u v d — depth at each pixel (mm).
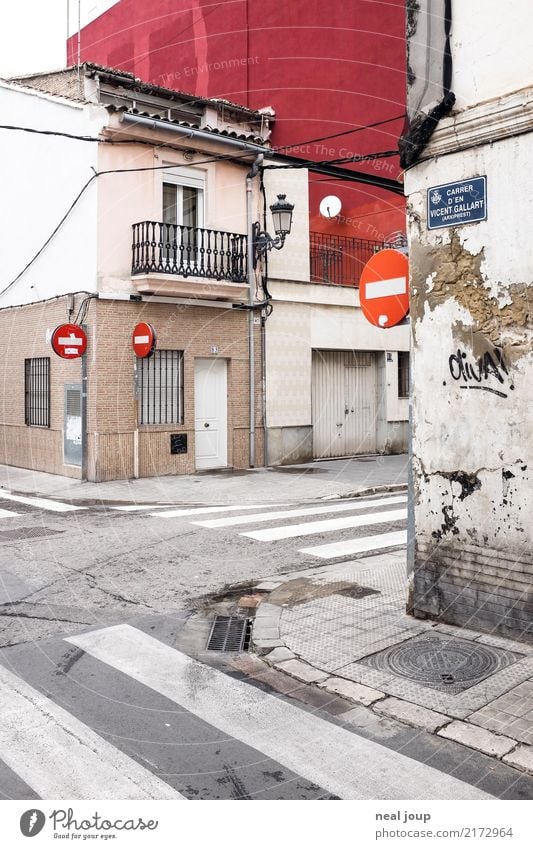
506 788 3244
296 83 17562
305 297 15922
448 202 4973
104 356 13062
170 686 4352
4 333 15938
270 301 15234
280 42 17922
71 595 6160
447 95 4910
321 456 16625
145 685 4359
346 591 6141
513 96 4562
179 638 5180
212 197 14359
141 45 21859
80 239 13344
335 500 11523
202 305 14281
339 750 3580
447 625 5168
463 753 3541
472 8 4785
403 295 5465
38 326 14672
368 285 5703
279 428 15539
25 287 15102
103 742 3643
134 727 3809
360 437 17438
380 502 11141
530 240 4543
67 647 4961
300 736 3727
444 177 4996
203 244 13820
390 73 15766
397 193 15352
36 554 7594
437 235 5055
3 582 6527
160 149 13633
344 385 17125
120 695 4211
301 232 15875
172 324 13898
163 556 7492
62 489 12508
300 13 17453
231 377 14797
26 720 3869
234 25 18953
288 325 15664
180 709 4031
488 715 3857
